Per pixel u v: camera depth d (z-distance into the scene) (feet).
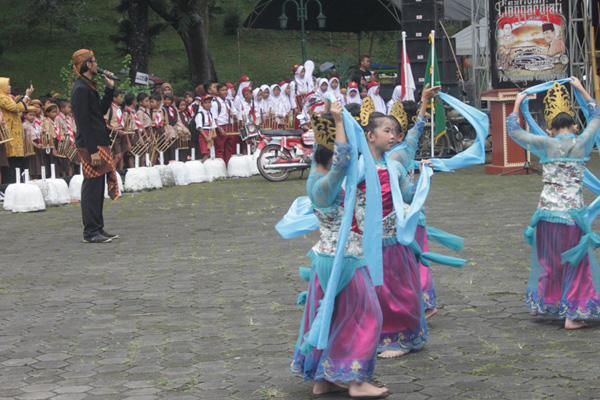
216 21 125.39
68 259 27.40
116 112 46.29
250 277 23.75
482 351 16.52
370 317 13.92
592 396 13.80
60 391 14.69
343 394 14.39
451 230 30.37
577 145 18.25
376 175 13.93
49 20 98.94
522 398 13.79
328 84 54.80
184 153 52.70
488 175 47.91
